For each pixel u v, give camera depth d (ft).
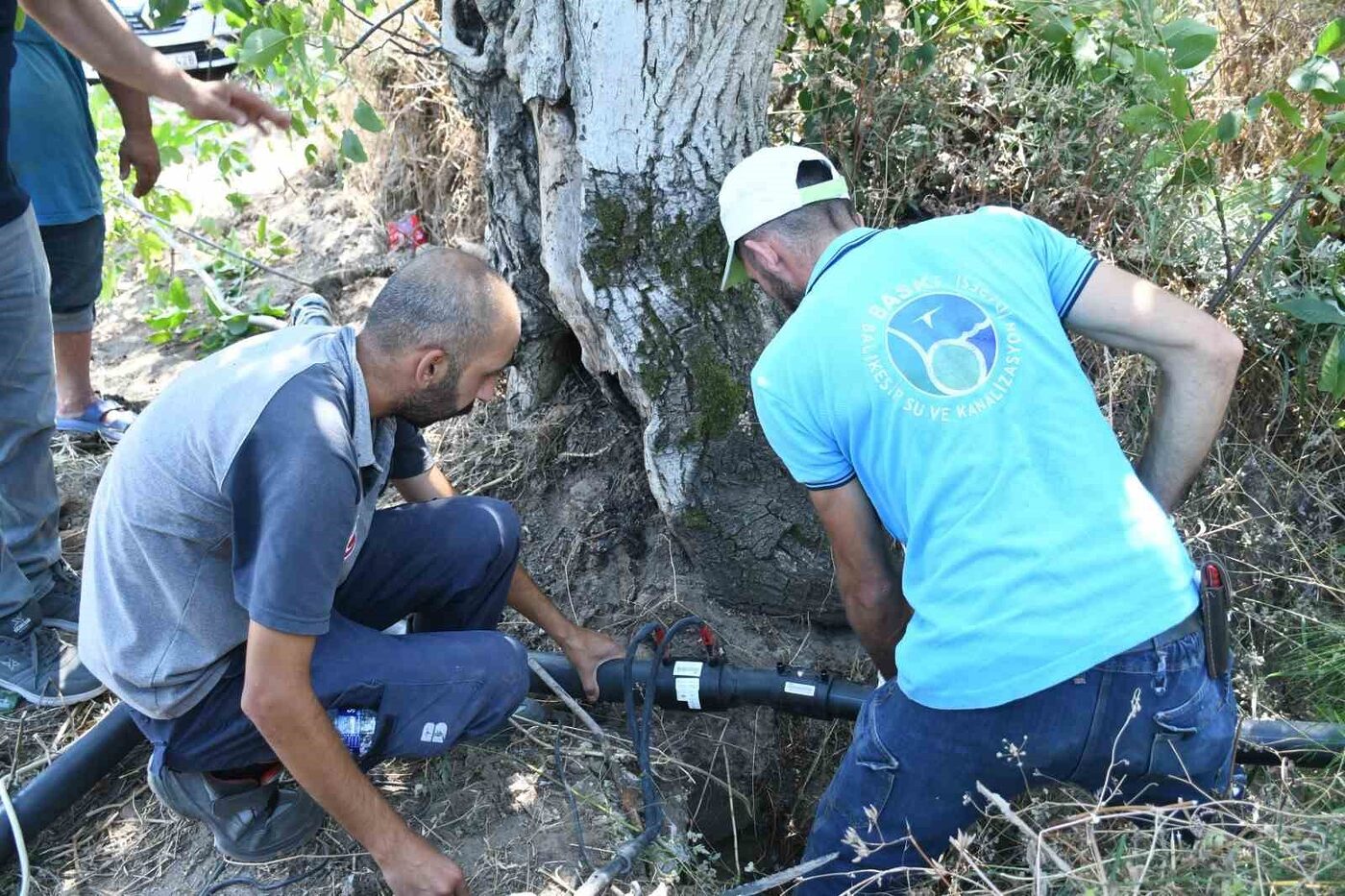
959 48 10.79
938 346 6.13
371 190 14.12
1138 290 6.52
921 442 6.12
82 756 8.14
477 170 12.63
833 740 9.67
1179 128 9.58
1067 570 5.99
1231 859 6.36
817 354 6.28
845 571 6.93
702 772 8.78
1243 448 10.46
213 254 13.97
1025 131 10.63
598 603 9.98
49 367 8.98
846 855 7.07
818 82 10.22
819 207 6.84
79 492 10.98
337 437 6.23
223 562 6.85
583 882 7.66
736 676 8.63
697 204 8.55
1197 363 6.45
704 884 8.00
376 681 7.25
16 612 8.94
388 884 7.58
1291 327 10.22
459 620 8.48
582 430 10.68
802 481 6.63
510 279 10.02
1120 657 6.08
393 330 6.41
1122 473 6.25
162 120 15.33
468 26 9.07
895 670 7.44
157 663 6.88
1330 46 8.88
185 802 7.54
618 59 8.00
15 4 8.09
